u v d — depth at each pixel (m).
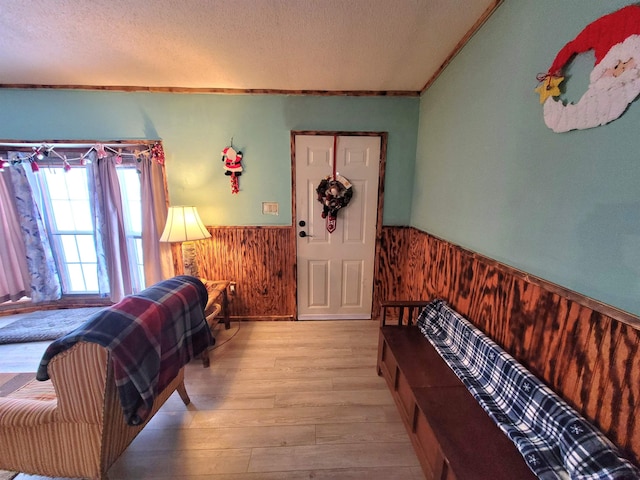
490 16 1.42
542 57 1.10
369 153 2.59
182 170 2.57
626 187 0.81
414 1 1.35
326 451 1.43
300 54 1.85
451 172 1.89
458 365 1.46
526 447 0.95
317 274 2.81
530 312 1.17
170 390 1.54
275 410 1.69
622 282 0.83
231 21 1.49
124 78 2.23
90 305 3.13
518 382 1.13
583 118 0.93
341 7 1.39
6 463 1.16
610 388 0.85
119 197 2.79
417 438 1.32
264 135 2.53
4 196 2.73
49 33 1.59
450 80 1.89
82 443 1.10
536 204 1.15
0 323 2.74
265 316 2.87
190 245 2.46
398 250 2.78
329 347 2.39
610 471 0.78
